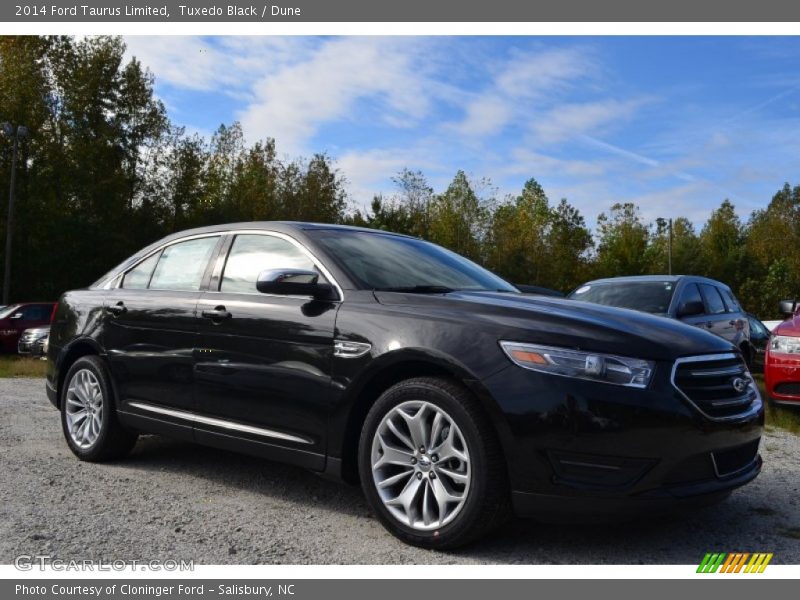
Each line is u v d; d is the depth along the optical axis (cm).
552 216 5050
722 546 334
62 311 529
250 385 387
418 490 327
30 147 3231
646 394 295
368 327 346
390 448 334
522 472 299
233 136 4281
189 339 424
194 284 444
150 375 446
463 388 315
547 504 296
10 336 1912
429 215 4431
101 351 481
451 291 381
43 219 3216
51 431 598
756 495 423
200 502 393
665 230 6506
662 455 292
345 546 327
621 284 866
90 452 480
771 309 5597
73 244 3250
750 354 995
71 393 502
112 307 481
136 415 455
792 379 670
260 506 387
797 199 6544
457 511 310
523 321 319
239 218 4022
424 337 327
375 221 4188
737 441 319
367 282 376
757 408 339
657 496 292
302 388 364
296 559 310
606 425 290
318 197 4191
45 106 3275
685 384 307
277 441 376
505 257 4500
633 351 302
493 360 308
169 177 3706
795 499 415
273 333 380
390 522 331
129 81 3512
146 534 338
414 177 4391
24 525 346
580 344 302
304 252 401
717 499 312
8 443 543
